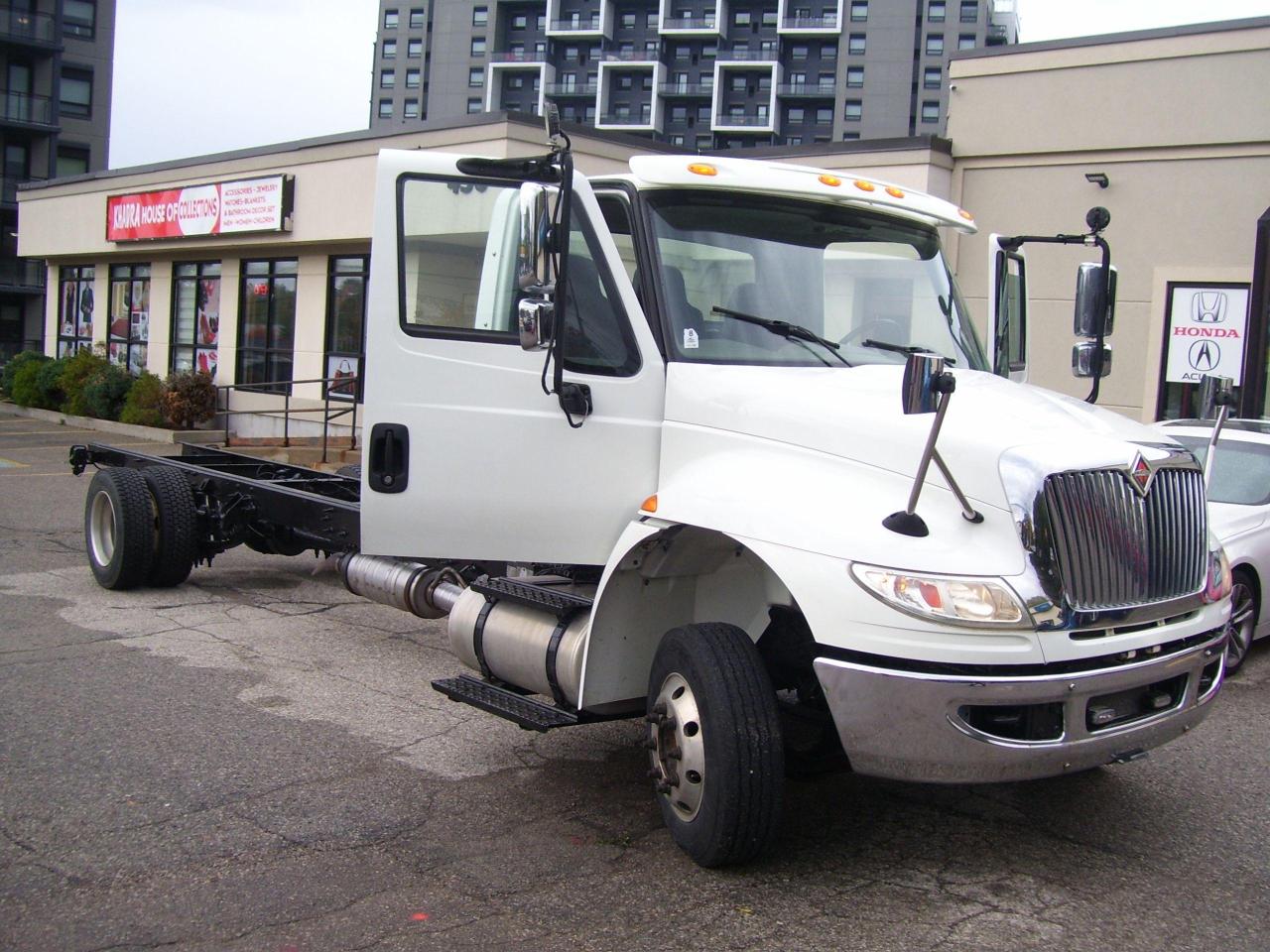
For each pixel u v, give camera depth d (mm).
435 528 5105
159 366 26891
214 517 8977
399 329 5035
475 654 5441
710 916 4086
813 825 5016
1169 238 14188
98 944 3760
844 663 4059
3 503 13414
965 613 3963
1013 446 4184
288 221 21750
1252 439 8602
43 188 29719
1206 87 13836
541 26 118188
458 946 3818
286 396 20781
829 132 110812
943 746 4027
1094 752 4207
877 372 5023
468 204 5086
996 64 15055
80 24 57281
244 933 3861
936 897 4297
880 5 108375
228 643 7699
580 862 4520
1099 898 4332
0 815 4762
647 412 4961
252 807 4953
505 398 5043
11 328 56188
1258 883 4512
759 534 4316
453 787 5297
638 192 5105
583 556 5031
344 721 6184
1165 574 4438
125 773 5285
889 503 4262
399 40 126312
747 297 5129
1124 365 14516
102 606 8547
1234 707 7082
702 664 4336
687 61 114188
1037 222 14930
